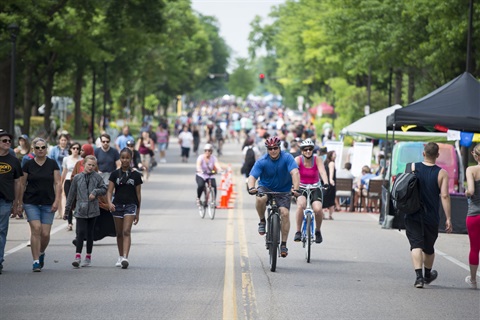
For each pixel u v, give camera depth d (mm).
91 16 101750
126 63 162125
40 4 88062
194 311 26516
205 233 49156
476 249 32250
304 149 39156
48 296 28953
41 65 134000
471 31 70812
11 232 47875
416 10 84562
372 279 33750
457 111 49781
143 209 63844
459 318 26391
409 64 97875
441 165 62188
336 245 45344
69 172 51719
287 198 36188
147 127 149625
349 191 68812
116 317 25516
